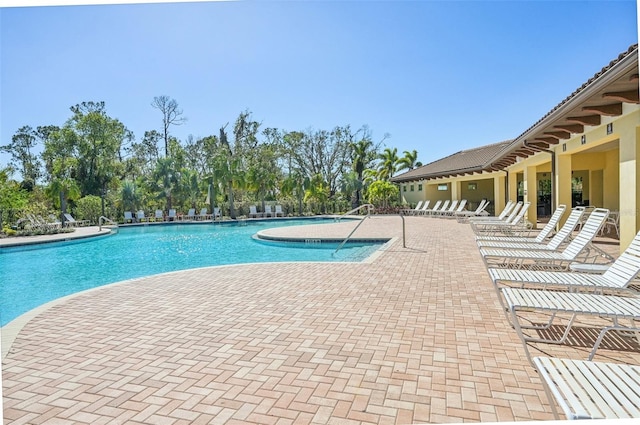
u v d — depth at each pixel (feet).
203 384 9.62
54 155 98.32
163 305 16.49
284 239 42.70
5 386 9.73
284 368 10.34
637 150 21.18
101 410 8.60
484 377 9.63
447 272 21.93
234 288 19.13
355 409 8.38
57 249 44.96
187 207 95.35
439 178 81.20
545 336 12.19
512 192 57.98
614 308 10.17
